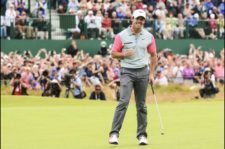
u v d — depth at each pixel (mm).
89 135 21578
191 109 34000
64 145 18594
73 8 54844
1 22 51500
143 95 17547
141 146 17531
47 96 43531
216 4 59719
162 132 20469
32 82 44469
